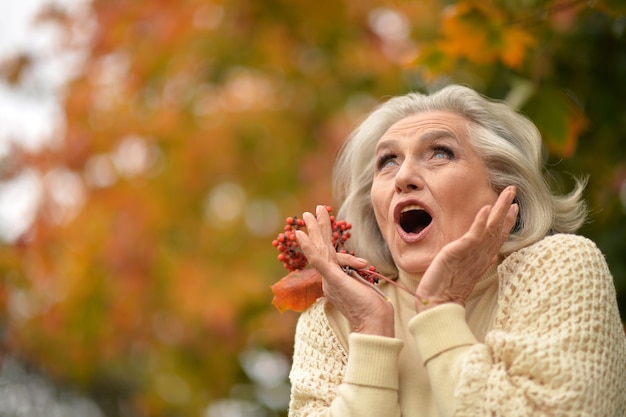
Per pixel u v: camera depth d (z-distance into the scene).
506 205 2.72
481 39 4.34
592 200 5.21
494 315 2.93
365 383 2.78
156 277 8.42
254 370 8.49
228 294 8.01
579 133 4.71
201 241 8.48
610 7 4.26
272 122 8.63
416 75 5.80
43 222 8.52
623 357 2.75
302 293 3.14
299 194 8.10
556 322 2.69
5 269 8.59
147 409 9.13
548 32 5.00
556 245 2.88
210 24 8.48
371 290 2.95
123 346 8.78
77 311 8.65
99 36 8.58
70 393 11.74
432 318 2.72
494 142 3.15
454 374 2.63
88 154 8.59
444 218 3.02
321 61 8.54
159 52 8.52
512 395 2.53
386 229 3.18
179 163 8.64
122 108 8.68
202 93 8.75
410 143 3.12
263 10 8.25
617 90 5.23
